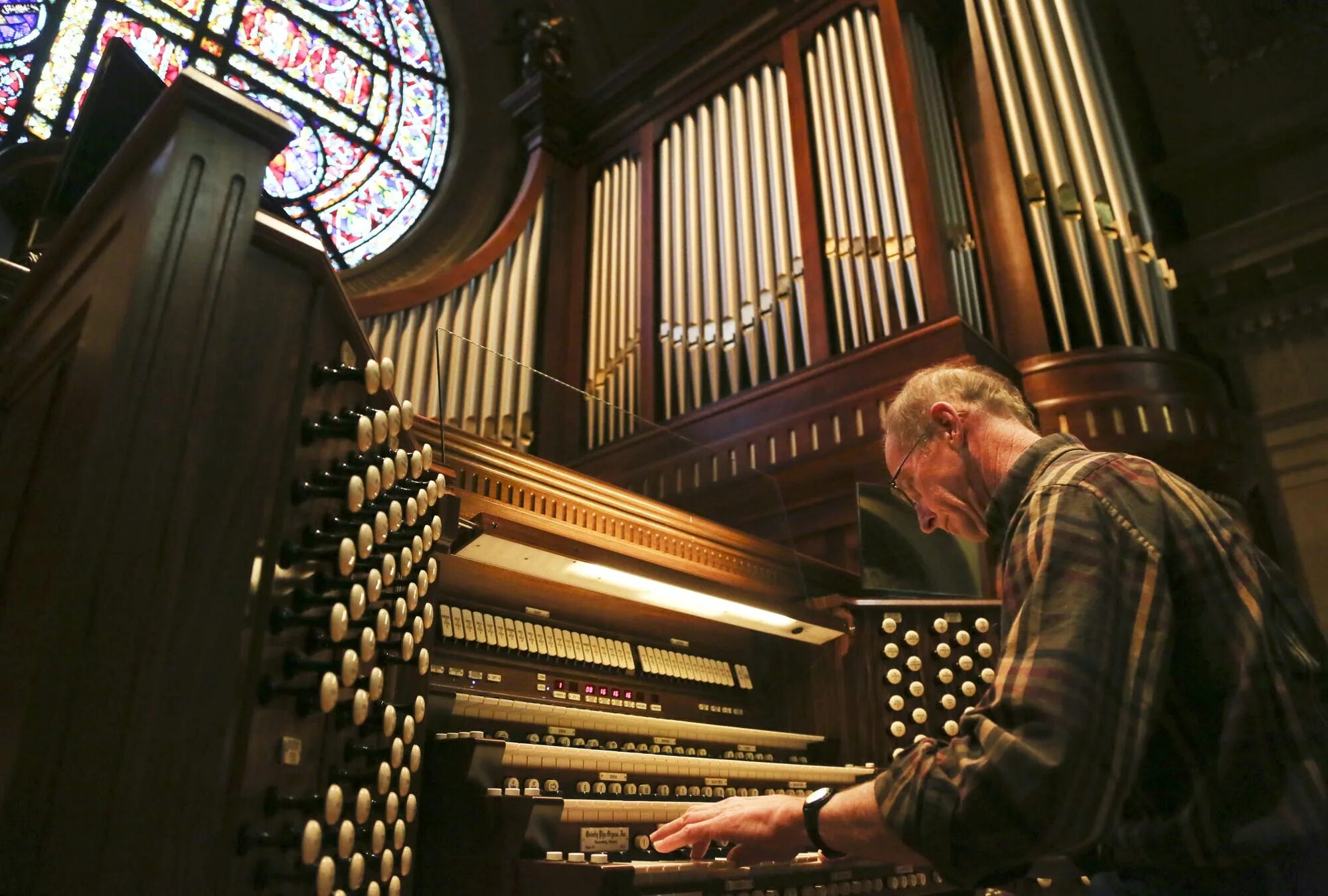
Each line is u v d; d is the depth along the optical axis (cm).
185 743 110
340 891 132
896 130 462
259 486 127
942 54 537
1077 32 523
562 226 596
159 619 110
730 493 404
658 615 275
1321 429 499
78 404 119
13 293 196
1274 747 118
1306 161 547
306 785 136
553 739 221
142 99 274
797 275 469
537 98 625
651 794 215
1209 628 125
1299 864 115
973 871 113
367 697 142
